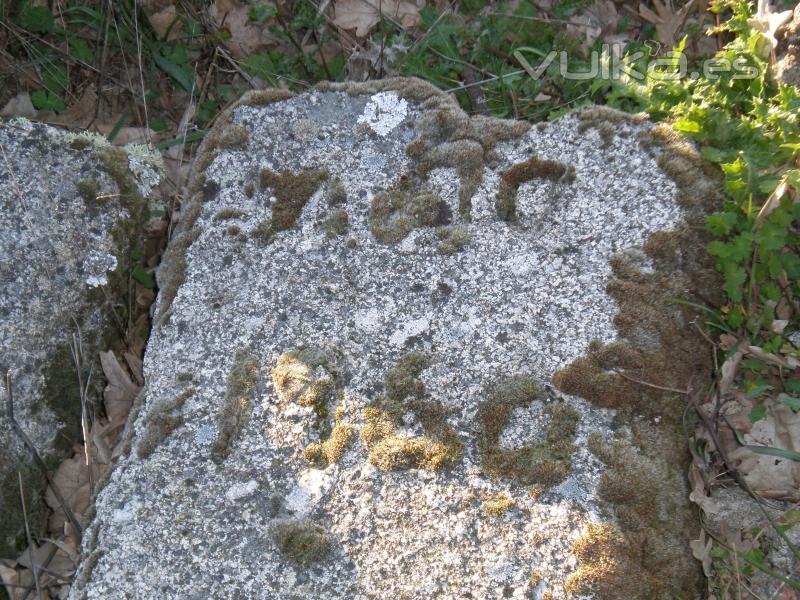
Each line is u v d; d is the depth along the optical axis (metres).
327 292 1.11
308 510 1.04
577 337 1.08
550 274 1.10
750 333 1.12
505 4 1.38
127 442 1.09
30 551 1.13
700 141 1.13
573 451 1.05
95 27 1.41
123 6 1.40
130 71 1.41
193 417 1.08
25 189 1.17
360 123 1.16
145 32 1.41
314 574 1.03
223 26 1.42
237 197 1.14
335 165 1.15
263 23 1.41
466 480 1.04
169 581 1.04
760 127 1.13
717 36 1.33
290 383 1.08
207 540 1.04
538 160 1.13
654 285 1.09
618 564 1.01
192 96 1.39
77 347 1.18
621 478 1.04
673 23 1.34
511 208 1.12
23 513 1.16
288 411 1.07
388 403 1.07
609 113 1.13
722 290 1.11
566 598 1.01
